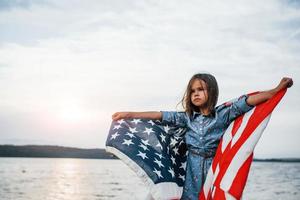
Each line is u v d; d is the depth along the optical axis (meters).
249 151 3.63
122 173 79.69
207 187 3.85
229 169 3.63
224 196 3.58
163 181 3.94
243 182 3.57
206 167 3.96
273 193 31.16
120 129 4.20
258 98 3.75
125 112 4.26
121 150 4.04
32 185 34.75
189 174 4.04
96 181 46.75
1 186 32.06
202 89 4.01
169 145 4.28
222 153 3.80
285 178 60.97
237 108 3.87
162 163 4.07
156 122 4.34
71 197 25.91
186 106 4.14
